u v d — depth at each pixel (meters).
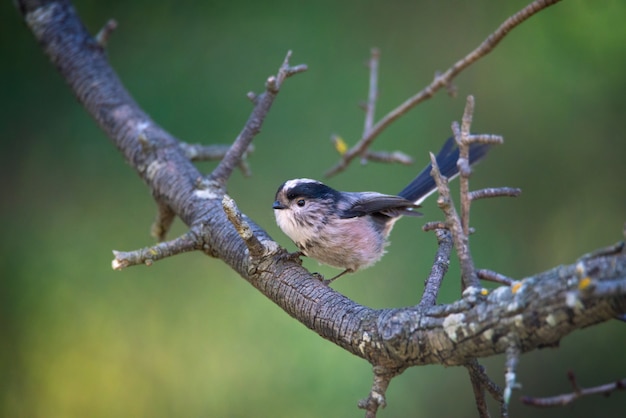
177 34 11.45
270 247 5.77
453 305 4.25
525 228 10.91
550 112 11.05
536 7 6.17
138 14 11.52
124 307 10.91
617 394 10.65
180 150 7.56
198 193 6.83
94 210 11.18
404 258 10.53
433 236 10.55
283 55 11.30
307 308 5.30
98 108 8.05
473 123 11.23
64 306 10.85
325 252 7.45
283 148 10.95
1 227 11.01
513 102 11.18
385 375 4.67
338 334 4.98
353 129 11.03
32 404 10.76
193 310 10.85
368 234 7.47
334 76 11.25
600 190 10.91
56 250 11.02
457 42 11.51
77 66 8.30
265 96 6.94
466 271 4.52
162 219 7.50
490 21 11.48
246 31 11.47
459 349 4.19
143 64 11.25
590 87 10.94
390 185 10.80
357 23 11.62
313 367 10.36
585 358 10.84
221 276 11.02
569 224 10.93
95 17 11.41
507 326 3.95
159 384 10.59
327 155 10.91
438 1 11.72
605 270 3.67
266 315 10.76
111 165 11.37
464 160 4.62
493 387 4.73
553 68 11.06
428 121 11.22
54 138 11.33
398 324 4.49
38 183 11.20
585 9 10.92
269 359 10.51
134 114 7.93
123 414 10.55
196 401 10.42
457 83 11.41
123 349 10.75
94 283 10.96
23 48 11.28
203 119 10.93
